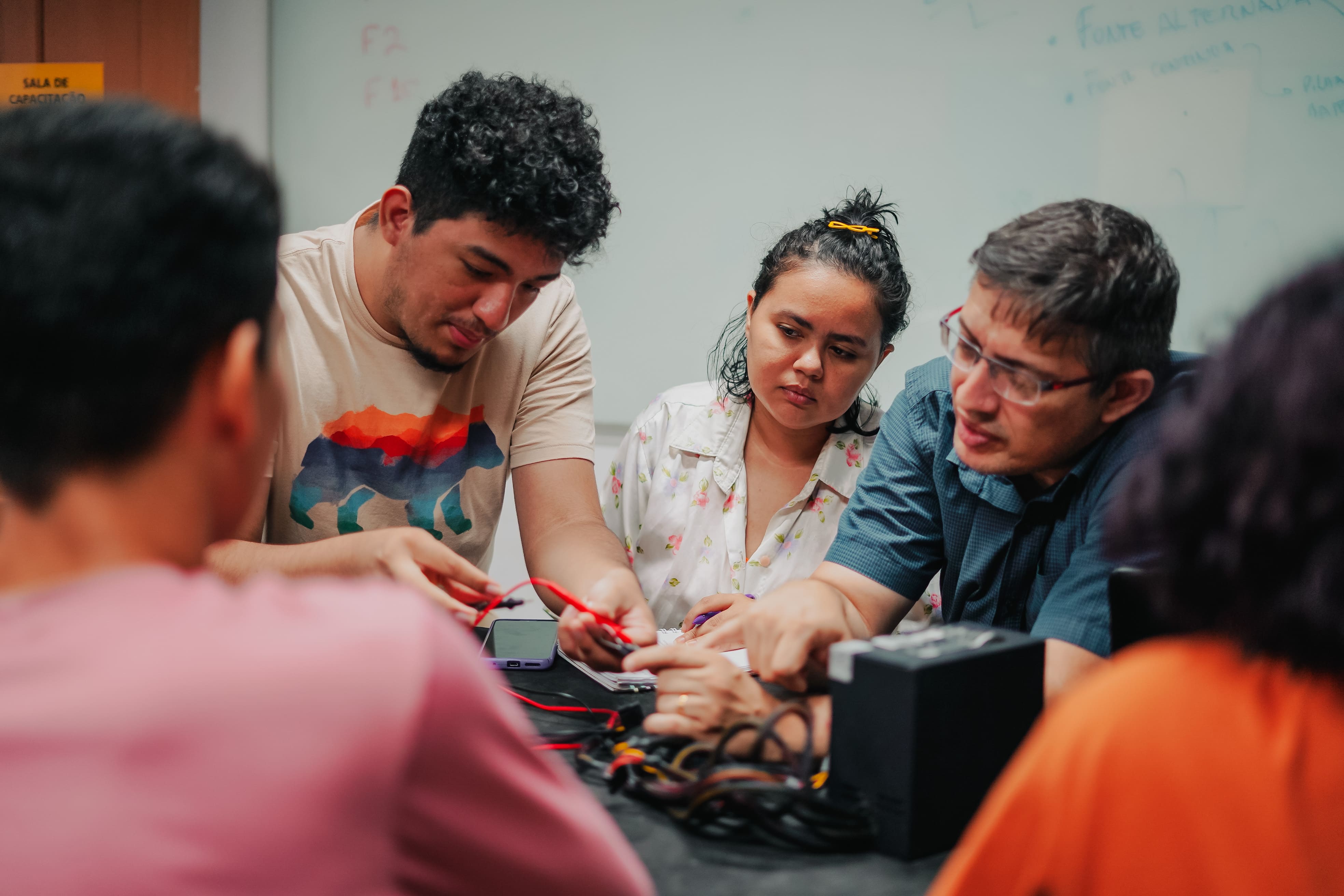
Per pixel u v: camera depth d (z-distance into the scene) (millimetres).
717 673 798
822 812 656
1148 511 458
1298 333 414
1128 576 738
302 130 2342
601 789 739
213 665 350
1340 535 391
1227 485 422
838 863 642
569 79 2268
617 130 2271
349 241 1219
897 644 700
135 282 372
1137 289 855
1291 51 1976
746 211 2248
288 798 341
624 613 1012
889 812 653
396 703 365
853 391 1326
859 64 2160
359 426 1225
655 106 2250
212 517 431
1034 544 1082
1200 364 466
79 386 373
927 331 2213
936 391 1147
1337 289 418
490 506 1324
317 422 1217
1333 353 398
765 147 2221
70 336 366
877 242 1302
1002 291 859
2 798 323
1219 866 401
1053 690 864
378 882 365
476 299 1076
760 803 657
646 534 1492
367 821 358
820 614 893
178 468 403
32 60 2326
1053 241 856
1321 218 2008
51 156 383
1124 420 969
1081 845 426
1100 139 2082
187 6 2277
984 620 1133
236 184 414
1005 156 2129
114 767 329
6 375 371
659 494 1487
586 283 2334
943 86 2133
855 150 2188
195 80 2301
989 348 884
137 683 342
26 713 333
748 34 2193
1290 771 397
